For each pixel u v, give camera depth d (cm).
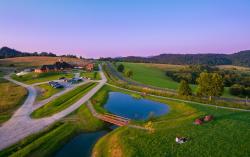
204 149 4500
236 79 16050
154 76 16788
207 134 5212
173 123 5988
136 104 8375
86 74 15688
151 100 8881
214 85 8262
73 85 11544
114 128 6144
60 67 18738
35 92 10419
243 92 10738
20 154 4431
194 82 16062
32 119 6456
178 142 4806
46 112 7038
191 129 5538
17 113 7031
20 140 5031
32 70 17825
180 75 17212
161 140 4931
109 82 12269
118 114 7206
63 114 6875
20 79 14300
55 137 5297
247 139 4931
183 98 8788
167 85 12381
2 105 7931
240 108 7419
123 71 18262
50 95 9381
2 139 5103
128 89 10650
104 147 4966
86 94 9394
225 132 5319
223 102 7950
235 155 4278
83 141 5388
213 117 6338
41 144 4897
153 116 6694
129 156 4269
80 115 6850
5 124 6044
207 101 8181
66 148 5041
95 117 6631
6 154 4441
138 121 6134
